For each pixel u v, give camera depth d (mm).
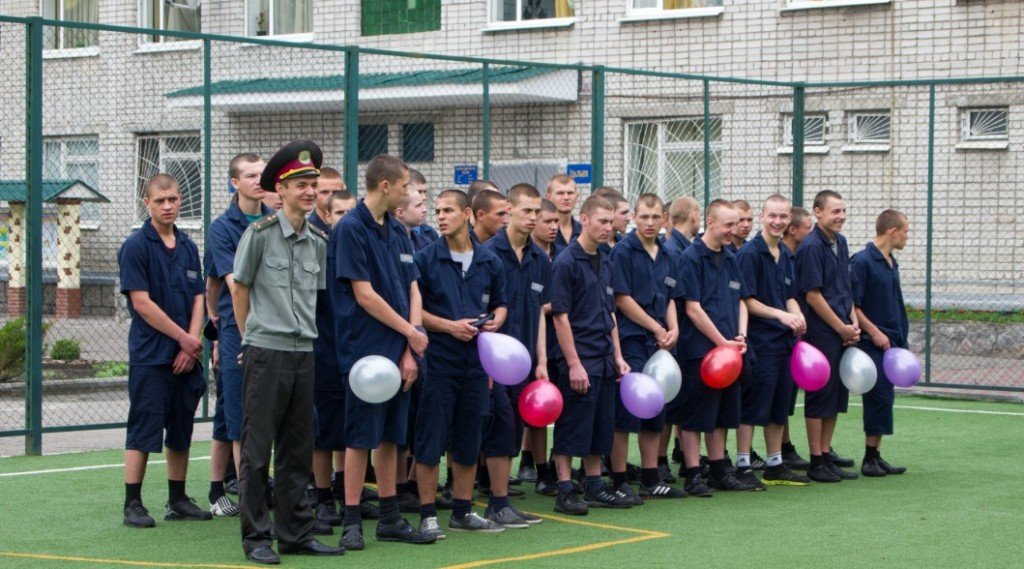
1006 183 16547
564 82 15359
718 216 9008
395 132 16141
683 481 9727
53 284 18672
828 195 9602
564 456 8281
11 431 10438
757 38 19188
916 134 17250
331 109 16078
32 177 10430
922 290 16750
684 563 6871
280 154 6836
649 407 8336
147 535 7488
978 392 14320
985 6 17328
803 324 9273
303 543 6992
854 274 9875
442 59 12086
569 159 15398
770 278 9391
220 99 16906
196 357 7809
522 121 15633
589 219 8336
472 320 7527
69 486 9094
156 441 7754
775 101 16375
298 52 23469
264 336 6758
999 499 8852
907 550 7223
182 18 24469
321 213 8508
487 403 7590
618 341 8688
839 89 17641
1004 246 16453
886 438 11703
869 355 9812
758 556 7047
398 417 7254
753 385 9344
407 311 7281
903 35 17938
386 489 7375
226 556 6949
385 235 7270
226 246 7891
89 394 13906
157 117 20438
